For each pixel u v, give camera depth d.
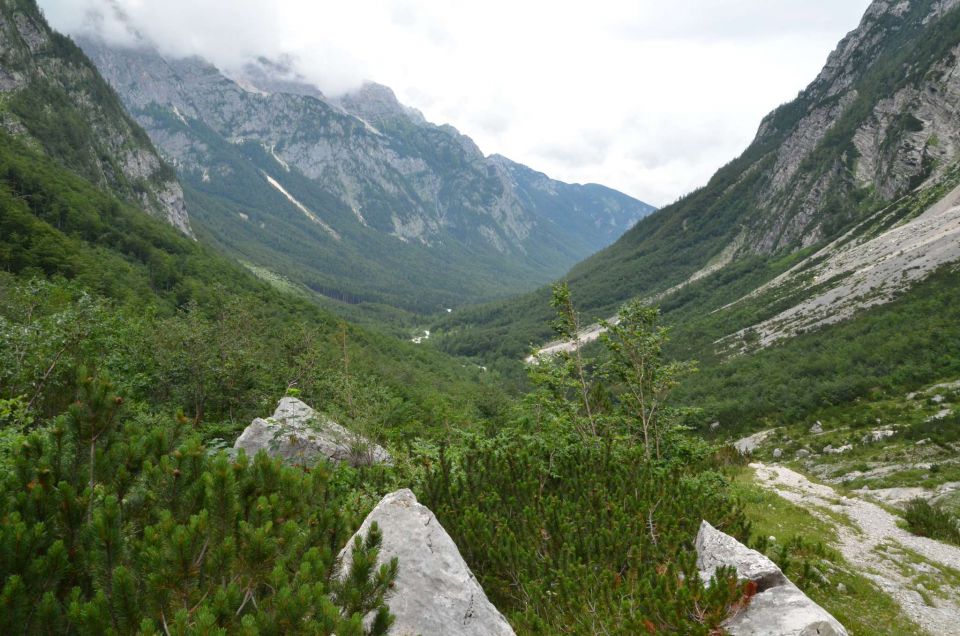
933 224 122.31
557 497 9.77
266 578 4.32
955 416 39.50
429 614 5.49
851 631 8.91
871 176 178.00
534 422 14.30
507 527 8.61
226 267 122.38
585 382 15.98
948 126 161.25
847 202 175.88
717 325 144.88
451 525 8.56
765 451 54.06
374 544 5.01
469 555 8.12
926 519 15.38
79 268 65.12
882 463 35.78
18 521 4.05
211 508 4.55
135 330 18.75
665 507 9.64
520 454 10.98
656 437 15.91
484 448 11.53
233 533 4.51
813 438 51.22
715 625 5.95
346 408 14.33
